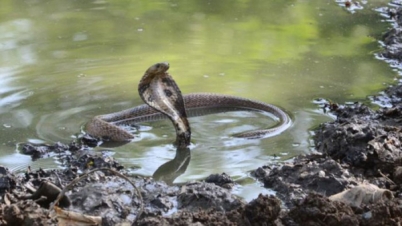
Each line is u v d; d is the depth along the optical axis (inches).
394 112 561.6
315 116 581.3
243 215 399.5
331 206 405.4
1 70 683.4
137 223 402.6
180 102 538.0
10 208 399.9
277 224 402.6
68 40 780.0
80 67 692.7
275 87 645.9
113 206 429.1
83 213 422.3
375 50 749.9
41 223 396.8
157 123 580.7
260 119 582.9
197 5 922.7
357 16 876.0
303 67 698.2
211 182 469.1
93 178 466.0
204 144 535.5
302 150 520.7
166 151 524.7
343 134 504.7
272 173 473.7
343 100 615.8
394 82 658.2
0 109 592.1
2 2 936.3
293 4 932.6
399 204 418.6
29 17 869.8
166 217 405.1
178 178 481.1
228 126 568.7
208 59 719.1
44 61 710.5
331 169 467.8
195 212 417.7
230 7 915.4
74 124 567.2
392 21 854.5
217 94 612.1
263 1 946.1
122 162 505.4
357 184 449.1
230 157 512.1
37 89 635.5
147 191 452.8
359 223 400.5
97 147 532.4
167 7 912.9
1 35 797.2
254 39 785.6
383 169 475.8
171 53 735.1
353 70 690.2
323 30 820.6
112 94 626.5
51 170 477.7
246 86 645.9
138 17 868.6
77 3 935.0
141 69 686.5
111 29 820.0
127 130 564.7
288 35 799.7
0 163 499.2
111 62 706.8
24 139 538.0
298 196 443.2
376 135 502.0
